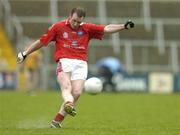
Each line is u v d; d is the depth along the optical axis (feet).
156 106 219.20
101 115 171.12
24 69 341.82
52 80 357.00
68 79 117.60
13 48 367.86
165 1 430.61
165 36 417.90
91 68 375.04
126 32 406.62
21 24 395.96
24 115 168.14
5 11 381.40
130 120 154.71
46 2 409.28
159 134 116.26
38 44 120.16
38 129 121.60
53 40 121.19
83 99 259.80
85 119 154.92
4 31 375.66
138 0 424.46
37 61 315.37
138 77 353.10
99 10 405.18
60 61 118.83
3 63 355.97
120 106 216.74
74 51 119.24
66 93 114.62
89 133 115.03
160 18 427.33
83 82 118.83
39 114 172.65
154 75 357.82
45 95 283.59
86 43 120.26
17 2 404.16
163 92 357.82
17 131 117.60
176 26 422.41
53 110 190.08
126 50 384.68
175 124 142.41
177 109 203.51
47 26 399.24
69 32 119.34
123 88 349.61
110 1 422.00
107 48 388.16
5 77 351.25
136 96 292.81
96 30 120.26
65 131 117.70
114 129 126.31
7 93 301.84
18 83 349.41
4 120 149.59
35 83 326.44
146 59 391.45
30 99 249.75
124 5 422.82
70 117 159.94
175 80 360.89
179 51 397.60
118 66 343.05
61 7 409.90
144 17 414.21
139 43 393.50
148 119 158.81
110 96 289.74
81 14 117.80
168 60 394.52
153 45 395.34
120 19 412.36
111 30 119.85
